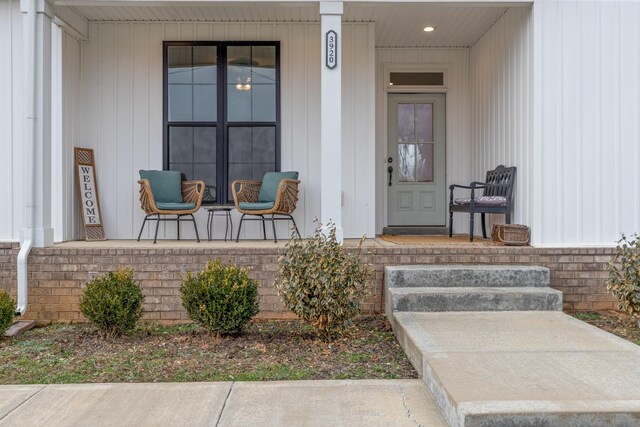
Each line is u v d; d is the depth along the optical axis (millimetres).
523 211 5512
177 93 6605
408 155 7645
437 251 5105
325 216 5164
